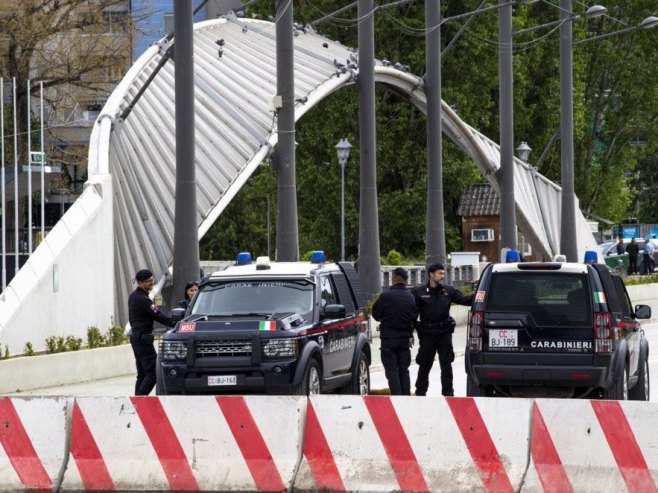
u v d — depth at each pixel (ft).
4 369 216.33
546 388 165.58
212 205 314.96
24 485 124.98
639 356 184.55
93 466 124.67
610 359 160.25
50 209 526.16
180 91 252.62
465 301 181.16
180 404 124.16
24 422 126.41
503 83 420.36
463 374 252.62
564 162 468.75
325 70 379.35
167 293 300.81
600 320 160.15
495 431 119.44
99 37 477.77
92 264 266.16
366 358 193.67
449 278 485.97
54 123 521.24
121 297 284.41
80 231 263.70
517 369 161.17
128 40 485.97
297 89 367.25
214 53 371.97
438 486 119.14
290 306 172.14
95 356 245.04
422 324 181.68
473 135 483.92
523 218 501.56
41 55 470.39
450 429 120.37
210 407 123.75
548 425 118.62
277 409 122.83
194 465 123.24
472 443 119.75
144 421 124.67
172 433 124.06
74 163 493.77
